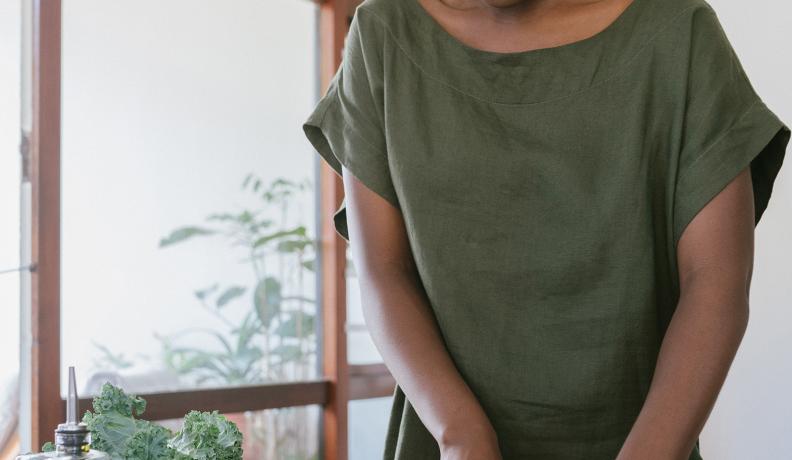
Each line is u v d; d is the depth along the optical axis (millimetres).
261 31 3512
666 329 894
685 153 851
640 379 874
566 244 861
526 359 879
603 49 863
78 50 2916
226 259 3369
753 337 2797
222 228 3355
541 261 867
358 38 951
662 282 878
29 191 2785
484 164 873
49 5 2811
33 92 2793
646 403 798
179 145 3223
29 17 2797
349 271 3770
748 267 839
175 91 3213
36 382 2764
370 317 909
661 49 852
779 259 2754
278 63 3570
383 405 3896
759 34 2793
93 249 2959
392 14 938
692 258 842
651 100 854
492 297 880
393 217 932
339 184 3660
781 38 2756
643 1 871
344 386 3682
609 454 881
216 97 3348
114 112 3020
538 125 865
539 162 862
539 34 879
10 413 2729
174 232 3197
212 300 3316
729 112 843
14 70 2760
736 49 2838
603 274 858
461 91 894
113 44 3018
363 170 927
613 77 855
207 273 3303
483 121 882
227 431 669
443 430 814
